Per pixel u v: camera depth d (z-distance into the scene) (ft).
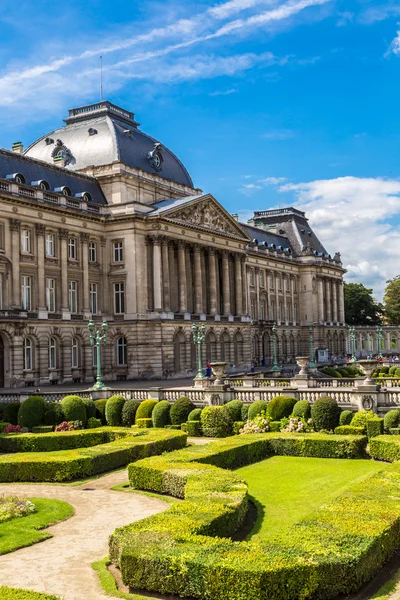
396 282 592.60
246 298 366.22
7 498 85.97
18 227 236.22
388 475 81.61
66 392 175.11
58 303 255.91
